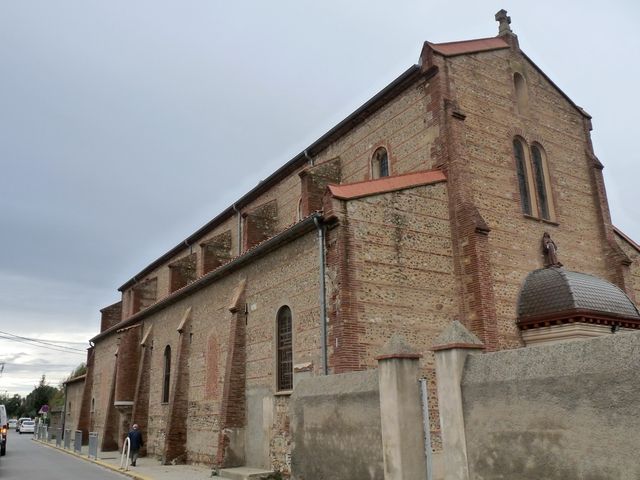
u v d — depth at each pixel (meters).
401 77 20.70
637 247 24.14
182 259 31.92
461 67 20.48
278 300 18.98
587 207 23.08
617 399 7.14
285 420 17.70
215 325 23.44
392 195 17.45
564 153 23.12
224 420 19.75
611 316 17.27
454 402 9.31
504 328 17.98
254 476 17.23
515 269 19.22
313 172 22.91
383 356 10.73
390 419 10.40
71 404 48.84
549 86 23.64
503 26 23.19
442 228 18.23
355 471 11.29
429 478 10.15
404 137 20.73
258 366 19.69
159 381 28.72
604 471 7.15
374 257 16.53
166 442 24.38
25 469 23.58
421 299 17.05
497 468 8.54
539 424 8.05
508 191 20.09
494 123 20.73
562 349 8.12
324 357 15.92
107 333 39.22
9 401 125.56
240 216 30.80
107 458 27.70
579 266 21.72
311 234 17.55
